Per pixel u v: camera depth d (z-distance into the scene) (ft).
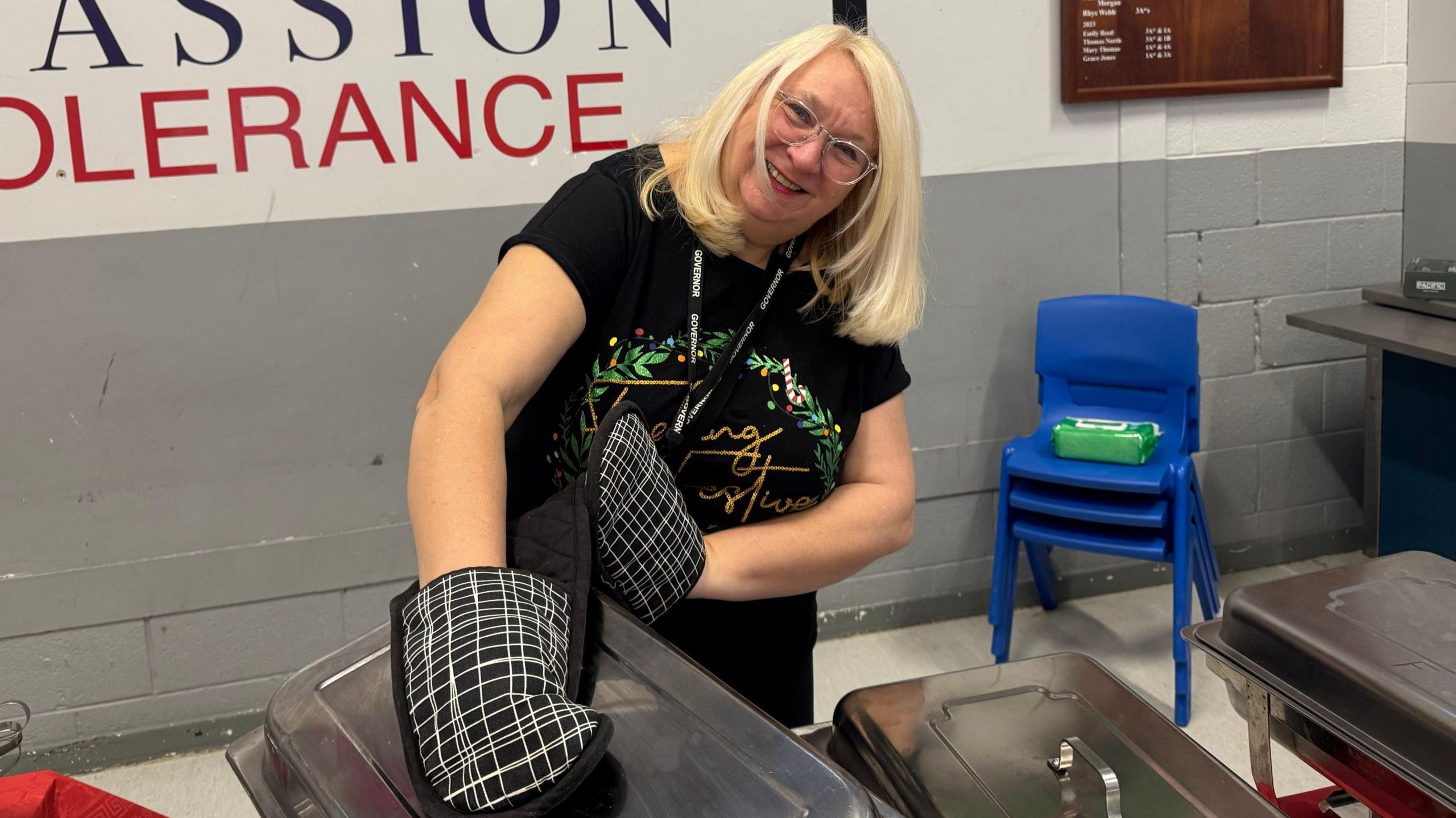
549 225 3.46
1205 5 9.04
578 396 3.67
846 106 3.37
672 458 3.72
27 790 3.15
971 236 9.11
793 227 3.59
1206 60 9.16
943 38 8.67
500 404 3.04
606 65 8.04
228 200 7.58
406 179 7.86
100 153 7.30
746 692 4.22
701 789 2.21
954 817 2.72
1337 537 10.72
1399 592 3.15
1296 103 9.61
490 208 8.05
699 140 3.53
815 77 3.35
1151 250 9.55
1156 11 8.93
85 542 7.83
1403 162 10.02
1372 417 9.70
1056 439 8.47
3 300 7.36
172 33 7.26
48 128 7.20
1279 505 10.51
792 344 3.79
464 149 7.91
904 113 3.53
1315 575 3.29
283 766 2.44
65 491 7.73
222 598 8.15
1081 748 2.94
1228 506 10.37
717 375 3.65
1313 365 10.25
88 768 8.15
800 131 3.34
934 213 8.98
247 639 8.28
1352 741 2.72
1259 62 9.29
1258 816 2.61
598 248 3.48
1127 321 8.76
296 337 7.91
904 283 3.84
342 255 7.86
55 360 7.53
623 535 2.95
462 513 2.71
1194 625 3.36
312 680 2.68
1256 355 10.09
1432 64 9.57
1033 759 2.92
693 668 2.57
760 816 2.13
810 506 3.98
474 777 2.11
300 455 8.09
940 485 9.60
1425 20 9.58
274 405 7.97
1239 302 9.91
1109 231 9.42
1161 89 9.10
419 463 2.85
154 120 7.35
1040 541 8.50
